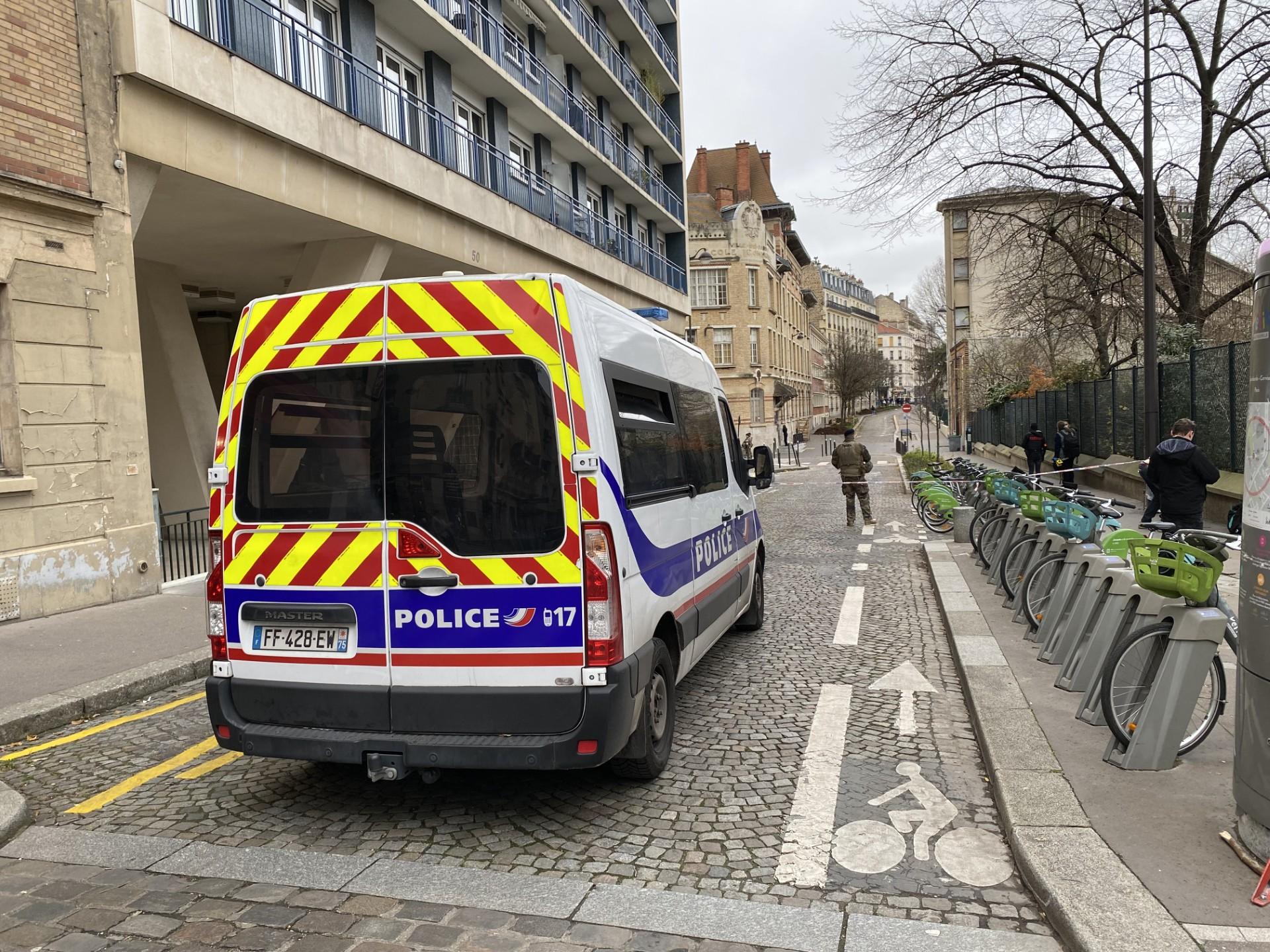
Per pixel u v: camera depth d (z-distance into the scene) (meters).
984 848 3.58
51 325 8.56
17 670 6.42
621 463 3.98
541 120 21.50
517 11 21.12
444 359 3.79
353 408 3.87
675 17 35.25
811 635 7.55
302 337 3.95
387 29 15.72
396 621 3.76
